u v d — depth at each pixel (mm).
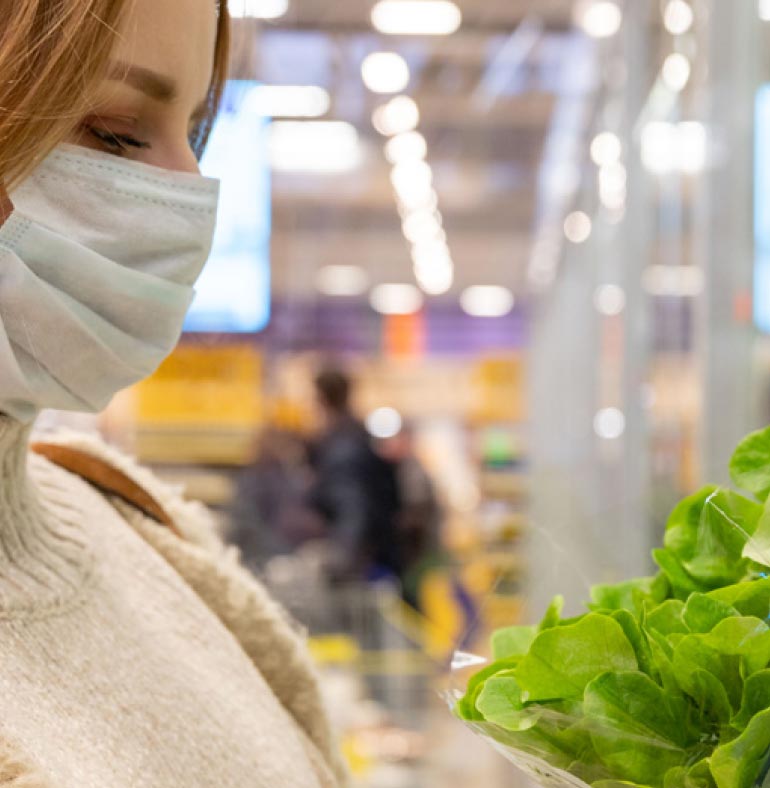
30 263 716
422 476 5625
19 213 711
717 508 647
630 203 3273
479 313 15055
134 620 827
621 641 595
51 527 811
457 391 13484
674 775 574
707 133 1935
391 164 8664
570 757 603
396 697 2873
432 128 7641
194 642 900
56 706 690
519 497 9516
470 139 7922
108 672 751
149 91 743
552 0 5340
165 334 770
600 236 4457
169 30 729
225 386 6844
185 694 807
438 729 2643
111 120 753
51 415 1238
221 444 6707
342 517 5398
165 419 6695
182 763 752
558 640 597
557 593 771
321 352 13141
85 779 646
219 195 771
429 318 15000
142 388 6672
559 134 6496
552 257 7434
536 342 9219
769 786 550
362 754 2461
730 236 1918
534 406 9047
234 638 959
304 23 5473
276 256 11664
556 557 787
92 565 813
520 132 7621
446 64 6211
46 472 938
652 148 3043
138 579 906
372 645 3400
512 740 617
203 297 6922
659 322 2904
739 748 541
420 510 5531
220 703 846
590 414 4758
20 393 724
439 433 13195
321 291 13664
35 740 639
